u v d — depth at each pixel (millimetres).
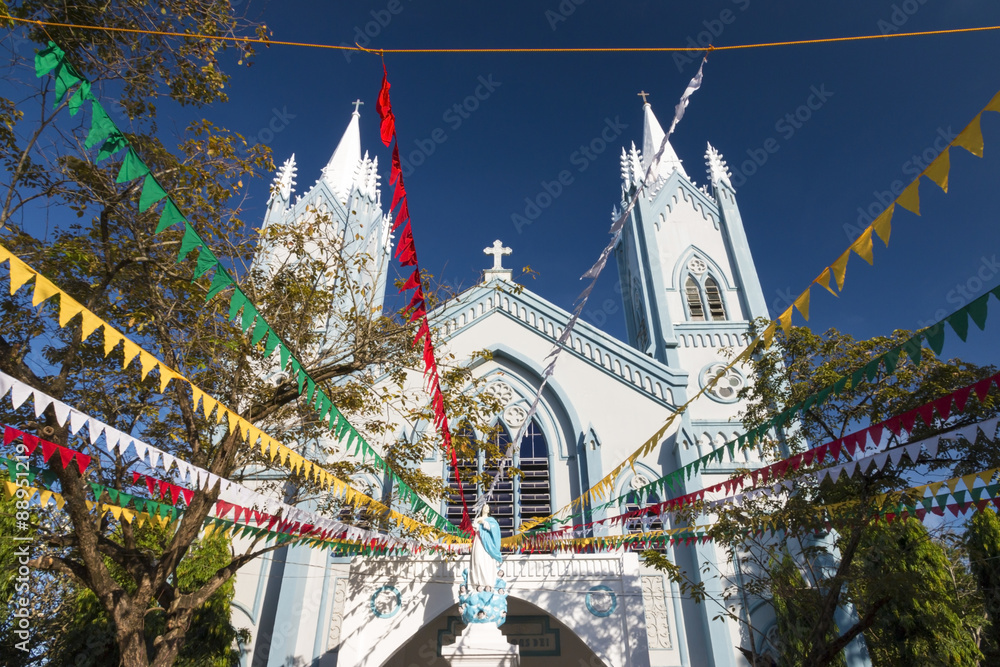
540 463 22969
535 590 17859
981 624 17375
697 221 30703
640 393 24000
